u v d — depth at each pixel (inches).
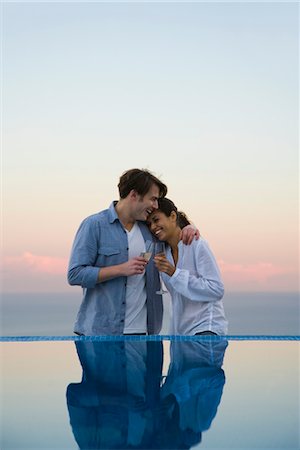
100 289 124.4
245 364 103.7
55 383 89.0
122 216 125.2
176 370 97.9
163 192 125.8
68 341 135.7
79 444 60.0
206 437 62.0
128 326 124.2
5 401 78.1
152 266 124.6
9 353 119.9
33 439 61.6
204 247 120.3
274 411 72.2
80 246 123.3
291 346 127.0
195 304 122.4
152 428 64.6
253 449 58.2
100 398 79.2
